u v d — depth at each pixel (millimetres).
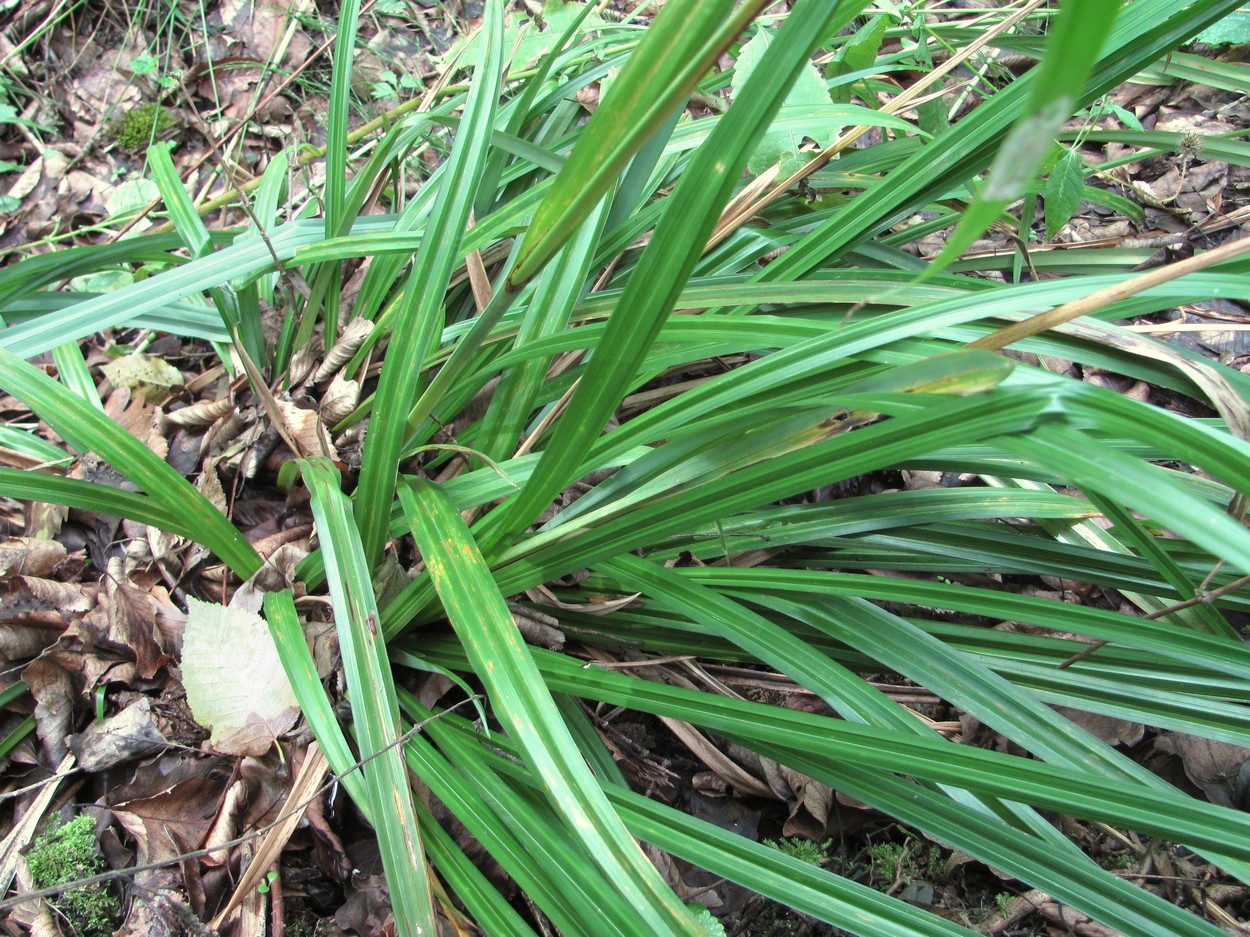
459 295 535
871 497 435
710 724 365
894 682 479
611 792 366
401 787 350
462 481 420
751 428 352
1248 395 324
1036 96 151
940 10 642
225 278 434
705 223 298
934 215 624
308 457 433
